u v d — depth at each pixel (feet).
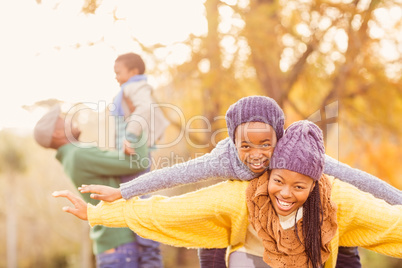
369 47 20.70
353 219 6.95
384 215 6.89
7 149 117.39
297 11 20.63
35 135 10.96
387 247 7.12
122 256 10.43
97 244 10.65
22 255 127.65
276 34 20.08
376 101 21.67
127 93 11.39
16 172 117.70
